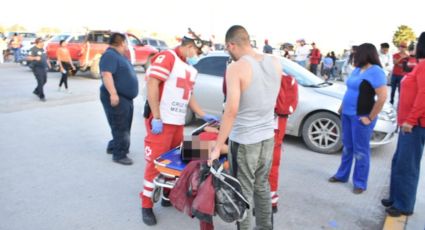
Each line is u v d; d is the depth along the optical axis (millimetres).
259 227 3225
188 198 2873
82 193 4250
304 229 3648
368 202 4309
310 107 6082
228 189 2688
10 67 18125
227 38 2855
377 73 4125
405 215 3924
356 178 4547
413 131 3645
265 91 2754
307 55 18266
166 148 3607
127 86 4961
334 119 5930
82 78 15438
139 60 17625
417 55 3471
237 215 2684
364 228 3717
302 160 5711
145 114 3650
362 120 4312
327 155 5992
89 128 7090
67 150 5723
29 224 3539
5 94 10453
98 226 3557
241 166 2865
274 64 2814
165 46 21891
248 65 2674
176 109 3535
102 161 5309
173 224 3656
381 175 5219
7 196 4090
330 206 4176
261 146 2863
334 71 19812
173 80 3463
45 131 6746
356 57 4270
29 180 4539
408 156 3732
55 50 15922
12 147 5750
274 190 3865
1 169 4848
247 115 2779
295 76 6590
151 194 3627
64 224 3564
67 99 10141
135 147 6027
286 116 3639
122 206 3977
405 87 3627
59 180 4578
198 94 6969
